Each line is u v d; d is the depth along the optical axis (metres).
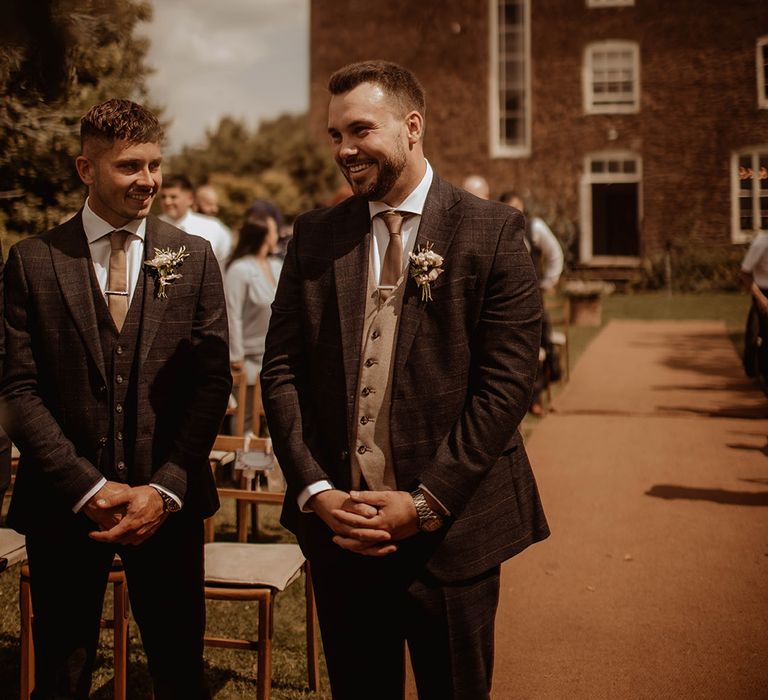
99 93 3.82
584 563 4.53
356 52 16.62
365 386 2.21
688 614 3.91
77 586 2.58
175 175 6.92
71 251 2.50
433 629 2.23
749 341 5.70
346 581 2.28
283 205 22.03
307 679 3.50
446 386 2.19
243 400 5.09
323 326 2.27
